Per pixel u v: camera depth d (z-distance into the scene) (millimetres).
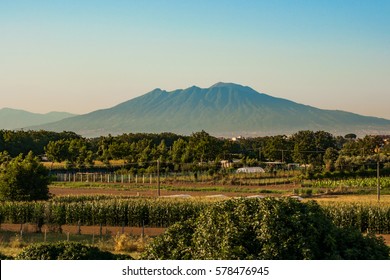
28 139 143375
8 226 48125
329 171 96750
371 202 53938
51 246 19516
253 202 17703
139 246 32188
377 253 17578
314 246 16750
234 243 16641
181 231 18500
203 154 121000
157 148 127188
